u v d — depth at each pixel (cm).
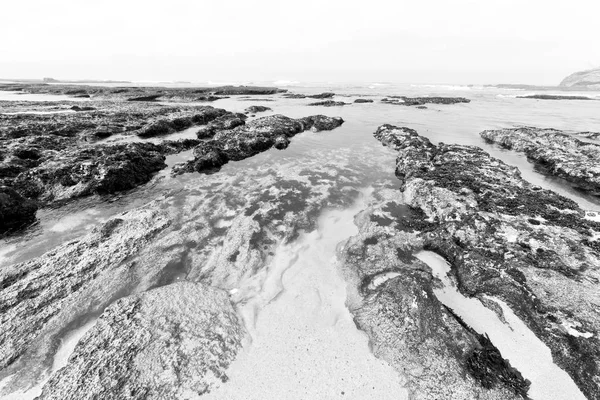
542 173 1906
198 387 638
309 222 1281
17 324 771
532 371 670
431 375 650
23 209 1269
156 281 933
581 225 1098
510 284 862
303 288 922
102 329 738
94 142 2228
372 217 1316
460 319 794
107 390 616
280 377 664
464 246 1066
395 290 830
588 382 642
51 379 647
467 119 3628
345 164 1992
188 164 1870
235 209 1366
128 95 5575
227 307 840
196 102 5216
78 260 991
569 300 792
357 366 686
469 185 1439
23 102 4131
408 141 2288
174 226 1213
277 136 2469
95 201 1459
